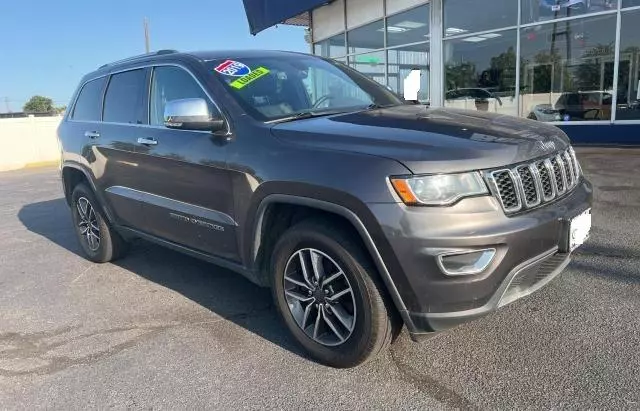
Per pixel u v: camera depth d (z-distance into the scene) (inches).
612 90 417.1
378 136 113.3
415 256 101.0
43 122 826.2
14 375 127.8
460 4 495.5
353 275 111.3
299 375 119.5
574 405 101.3
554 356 118.6
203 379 120.4
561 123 444.5
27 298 179.8
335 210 109.1
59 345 142.3
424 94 541.0
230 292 172.9
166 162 154.0
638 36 398.6
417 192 100.7
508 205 105.8
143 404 112.1
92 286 187.0
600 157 358.9
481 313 103.7
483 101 496.7
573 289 152.4
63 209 356.8
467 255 100.1
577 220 118.2
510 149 108.5
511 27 464.8
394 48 568.7
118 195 181.9
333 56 667.4
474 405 103.9
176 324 150.5
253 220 128.0
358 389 112.3
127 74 184.4
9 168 785.6
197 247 152.6
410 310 105.4
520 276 106.3
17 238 273.3
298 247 121.9
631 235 196.5
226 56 160.6
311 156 115.0
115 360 132.0
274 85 149.4
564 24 433.7
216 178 137.3
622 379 108.2
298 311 127.1
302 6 537.0
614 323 131.2
